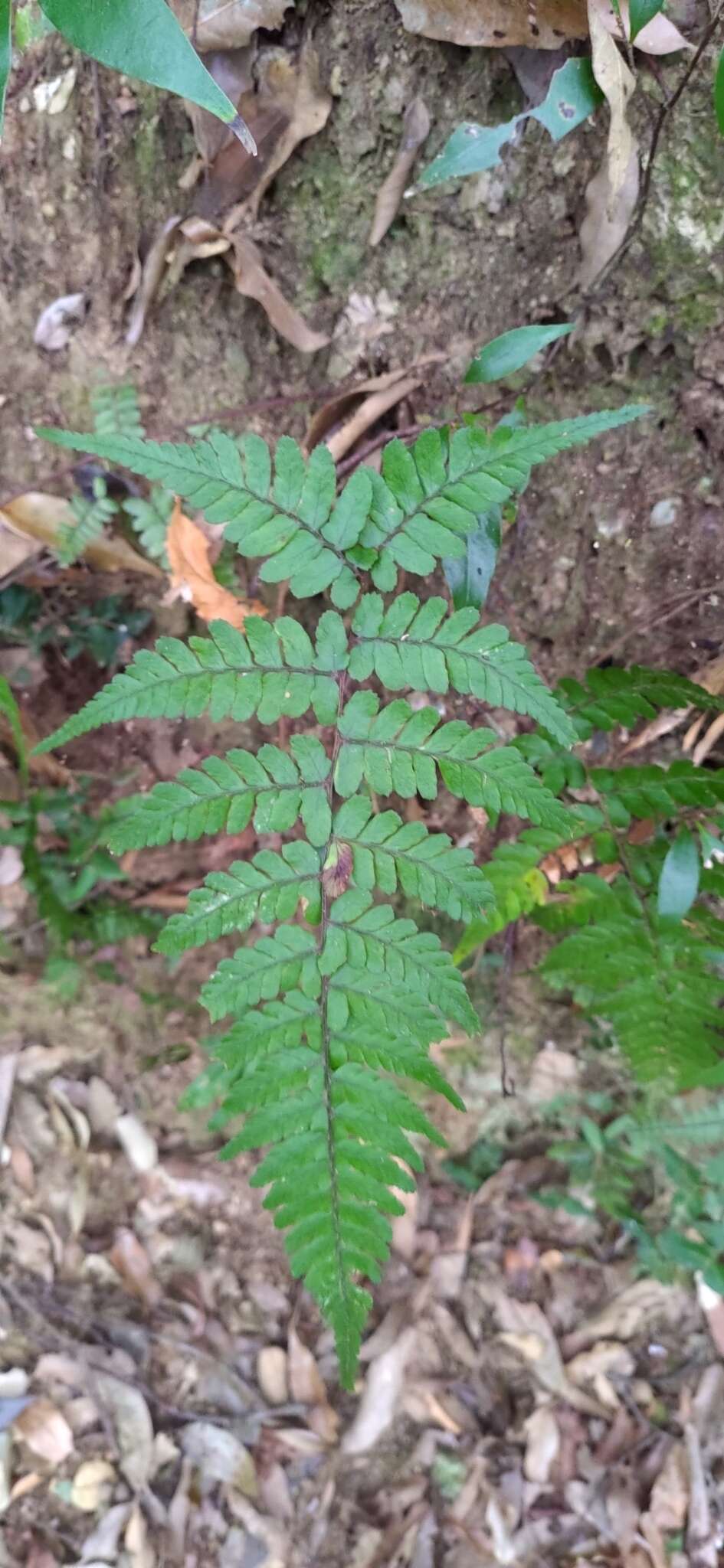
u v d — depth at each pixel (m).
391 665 1.23
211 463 1.17
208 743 2.12
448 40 1.41
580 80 1.31
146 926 2.20
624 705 1.58
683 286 1.53
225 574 1.81
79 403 1.84
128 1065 2.39
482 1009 2.27
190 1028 2.37
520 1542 2.11
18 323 1.77
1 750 2.10
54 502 1.83
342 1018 1.20
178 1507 2.13
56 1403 2.16
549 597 1.86
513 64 1.44
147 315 1.73
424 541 1.21
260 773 1.23
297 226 1.62
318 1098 1.19
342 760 1.24
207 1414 2.21
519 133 1.48
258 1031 1.20
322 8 1.44
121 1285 2.29
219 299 1.71
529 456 1.18
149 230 1.65
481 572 1.44
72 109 1.57
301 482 1.19
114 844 1.20
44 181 1.63
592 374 1.66
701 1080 1.57
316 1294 1.16
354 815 1.23
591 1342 2.26
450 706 1.90
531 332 1.38
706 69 1.36
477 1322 2.29
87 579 1.98
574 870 1.69
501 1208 2.36
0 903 2.26
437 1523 2.14
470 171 1.36
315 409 1.77
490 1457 2.19
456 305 1.65
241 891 1.21
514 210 1.54
